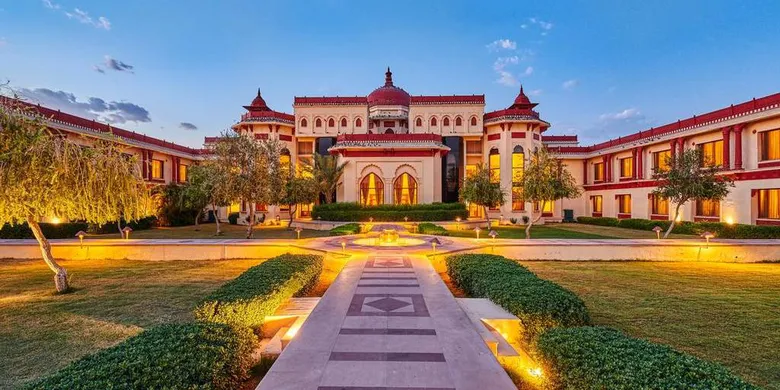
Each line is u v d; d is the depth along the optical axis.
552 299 5.19
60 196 7.29
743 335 5.54
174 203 26.83
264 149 17.31
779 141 17.19
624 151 28.56
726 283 8.80
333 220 24.48
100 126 23.05
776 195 17.45
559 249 11.98
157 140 29.36
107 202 7.90
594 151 32.19
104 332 5.67
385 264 8.54
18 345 5.18
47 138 7.20
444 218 24.61
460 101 31.67
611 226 26.70
